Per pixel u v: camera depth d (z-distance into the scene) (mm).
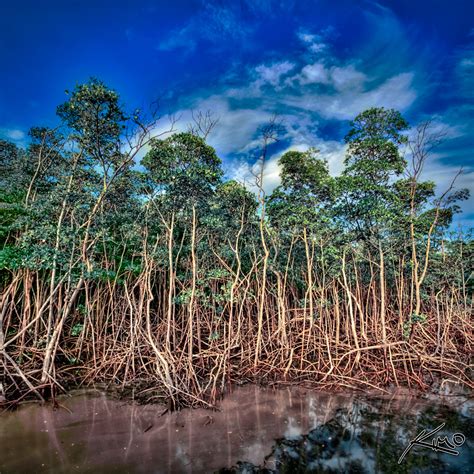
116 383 13875
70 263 13250
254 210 19484
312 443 9578
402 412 11688
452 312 21891
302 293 24203
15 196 20500
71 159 15172
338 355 16203
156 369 13391
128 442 9414
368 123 19234
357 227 18438
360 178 17250
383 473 8234
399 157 19094
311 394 13391
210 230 19188
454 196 16469
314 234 18797
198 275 18266
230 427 10453
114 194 16344
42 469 8070
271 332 18531
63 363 14766
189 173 15570
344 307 21219
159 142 16609
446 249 22969
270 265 18328
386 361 15031
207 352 15531
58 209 14328
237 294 17188
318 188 18656
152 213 16859
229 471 8227
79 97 12297
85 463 8344
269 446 9391
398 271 21031
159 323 18109
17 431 9758
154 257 17219
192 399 12234
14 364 11578
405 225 18078
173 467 8305
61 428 10062
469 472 8289
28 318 14273
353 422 10906
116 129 13422
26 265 13016
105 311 18422
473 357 19125
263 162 17703
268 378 15109
